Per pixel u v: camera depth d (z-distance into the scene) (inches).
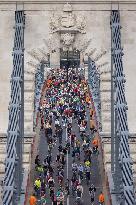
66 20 3304.6
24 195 2989.7
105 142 3358.8
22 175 3102.9
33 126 3454.7
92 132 3909.9
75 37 3326.8
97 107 3929.6
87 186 3299.7
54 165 3531.0
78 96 4717.0
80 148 3799.2
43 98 4601.4
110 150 3341.5
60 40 3329.2
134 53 3316.9
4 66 3314.5
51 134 3890.3
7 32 3314.5
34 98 3499.0
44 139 3905.0
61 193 3117.6
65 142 3900.1
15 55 2984.7
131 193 2420.0
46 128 3917.3
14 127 2677.2
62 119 4261.8
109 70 3316.9
